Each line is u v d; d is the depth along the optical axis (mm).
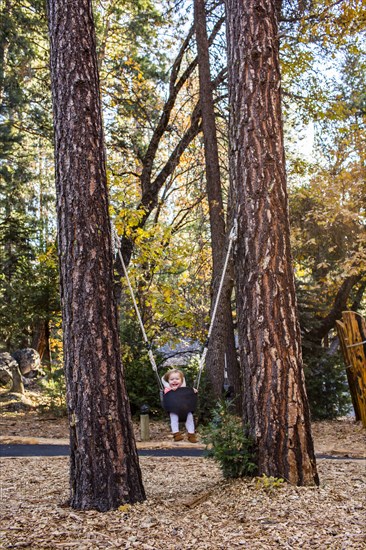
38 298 20250
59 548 5000
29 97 22719
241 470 6547
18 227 22328
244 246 6645
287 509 5684
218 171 16312
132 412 16234
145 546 4992
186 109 23953
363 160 17969
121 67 21641
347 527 5203
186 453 10977
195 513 5836
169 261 16562
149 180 20641
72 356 6219
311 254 19672
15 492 7262
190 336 17984
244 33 6797
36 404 18438
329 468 8570
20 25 20547
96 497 6090
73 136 6324
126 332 17047
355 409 14609
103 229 6320
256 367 6508
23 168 23875
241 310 6656
